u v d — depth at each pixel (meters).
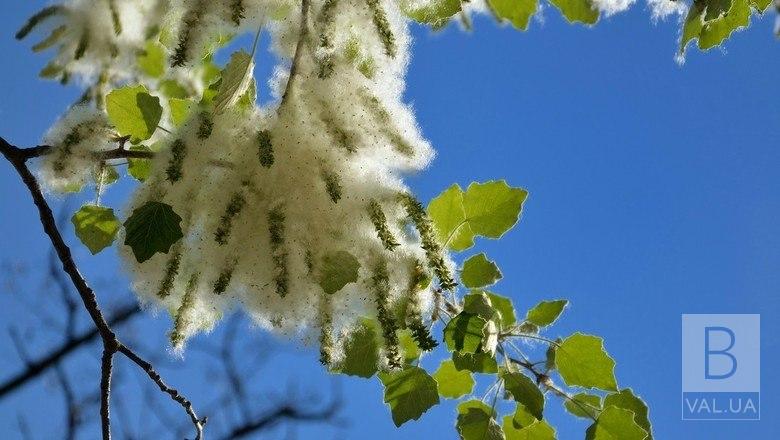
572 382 1.37
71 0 1.43
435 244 1.22
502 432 1.35
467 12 1.33
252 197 1.23
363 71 1.27
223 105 1.25
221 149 1.25
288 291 1.23
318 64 1.25
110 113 1.29
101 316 1.36
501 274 1.31
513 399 1.37
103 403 1.37
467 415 1.35
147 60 1.45
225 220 1.22
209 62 1.47
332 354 1.24
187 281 1.27
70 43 1.43
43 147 1.31
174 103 1.35
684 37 1.36
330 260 1.21
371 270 1.23
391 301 1.23
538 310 1.38
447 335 1.26
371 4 1.26
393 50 1.25
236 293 1.26
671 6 1.37
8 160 1.31
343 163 1.24
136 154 1.29
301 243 1.22
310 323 1.26
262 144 1.22
